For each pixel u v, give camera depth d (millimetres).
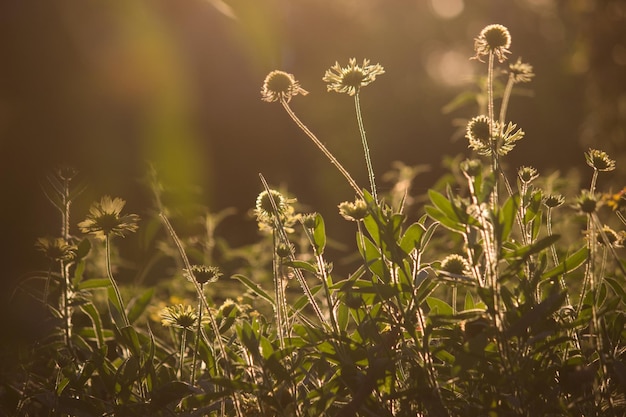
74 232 4500
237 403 2342
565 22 19531
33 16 6270
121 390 2412
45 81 6445
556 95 21719
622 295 2586
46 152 6344
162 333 3926
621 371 2193
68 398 2457
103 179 7887
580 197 2260
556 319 2436
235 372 2535
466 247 2211
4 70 6270
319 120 24656
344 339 2324
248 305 2973
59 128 6637
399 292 2336
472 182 2188
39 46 6348
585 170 9633
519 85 22047
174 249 5699
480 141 2449
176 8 7293
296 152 20031
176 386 2332
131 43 7113
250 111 16266
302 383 2488
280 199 2715
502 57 2619
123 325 2703
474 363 2150
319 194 18234
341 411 2225
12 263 3895
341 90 2625
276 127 18953
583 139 14367
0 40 6207
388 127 28047
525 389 2182
